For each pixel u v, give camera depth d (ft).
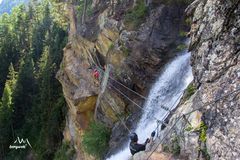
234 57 29.40
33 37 266.98
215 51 31.45
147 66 59.77
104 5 81.15
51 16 282.56
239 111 26.37
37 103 165.27
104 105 70.13
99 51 77.61
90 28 82.74
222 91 28.66
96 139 67.46
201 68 33.04
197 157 28.02
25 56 233.14
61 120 132.87
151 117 53.67
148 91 58.75
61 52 175.32
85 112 86.22
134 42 61.46
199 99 31.09
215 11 33.14
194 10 41.24
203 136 28.40
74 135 96.63
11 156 154.51
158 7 60.95
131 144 39.60
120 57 64.13
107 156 62.28
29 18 317.63
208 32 33.32
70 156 101.86
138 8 65.57
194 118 30.42
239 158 24.66
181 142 30.35
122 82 63.67
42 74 174.19
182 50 55.31
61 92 142.31
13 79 190.29
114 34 69.36
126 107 64.34
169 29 58.90
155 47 58.39
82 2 93.81
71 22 101.60
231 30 30.40
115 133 64.03
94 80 79.25
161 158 30.78
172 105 46.91
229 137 26.05
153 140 36.65
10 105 163.43
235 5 30.66
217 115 28.02
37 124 154.92
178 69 52.60
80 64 88.84
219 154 26.30
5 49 225.97
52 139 133.18
